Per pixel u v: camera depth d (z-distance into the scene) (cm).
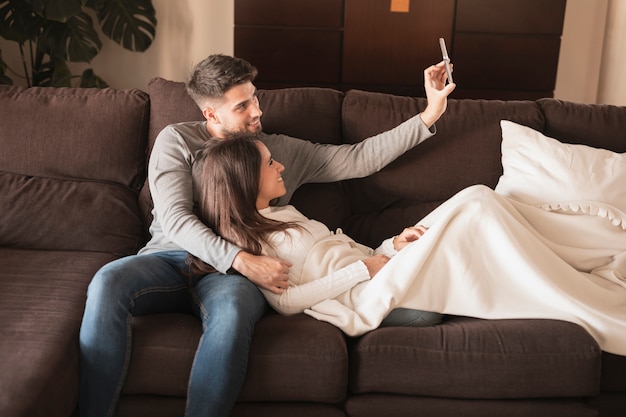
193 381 167
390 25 398
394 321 191
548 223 207
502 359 175
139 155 240
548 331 179
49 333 172
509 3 395
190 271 195
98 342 171
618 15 431
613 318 181
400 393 180
